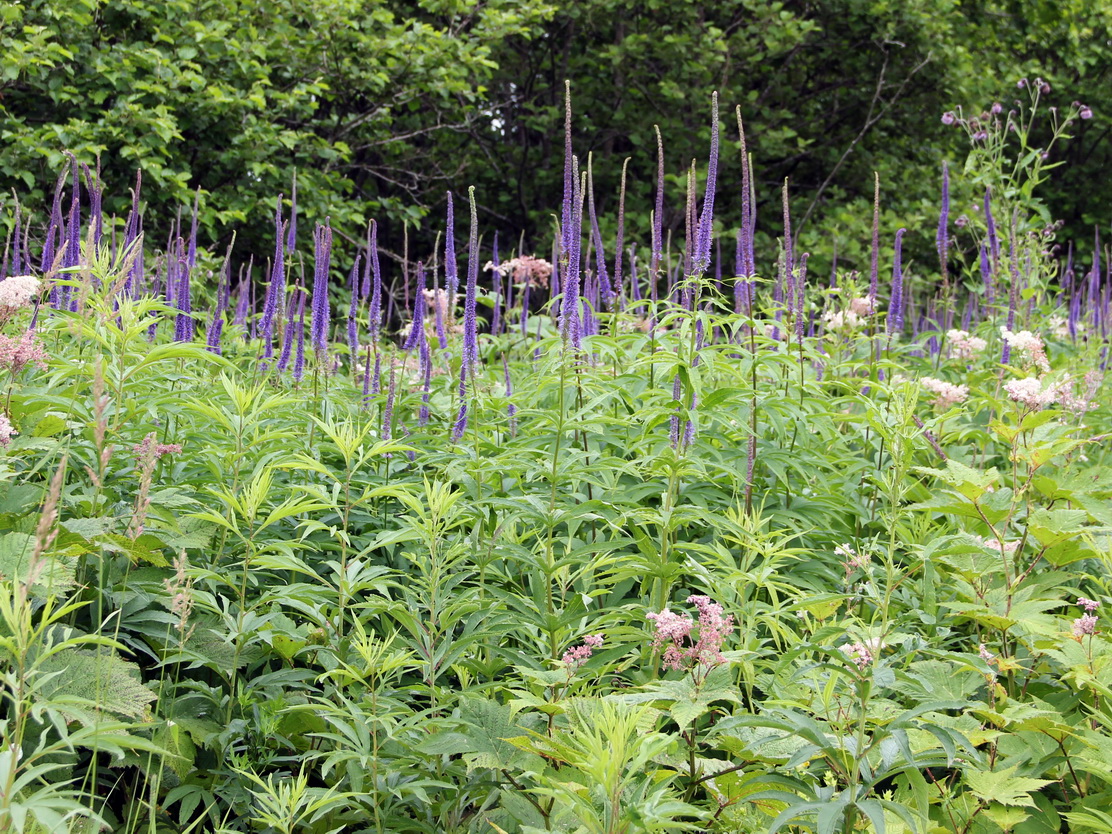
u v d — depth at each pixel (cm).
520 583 438
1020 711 304
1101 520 375
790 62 2317
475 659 361
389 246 2088
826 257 1845
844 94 2380
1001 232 891
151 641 365
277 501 429
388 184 2175
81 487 381
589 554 400
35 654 300
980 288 834
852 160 2309
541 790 247
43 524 221
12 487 347
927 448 530
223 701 350
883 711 304
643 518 379
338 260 1539
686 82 2072
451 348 639
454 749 303
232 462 394
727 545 457
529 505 393
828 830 245
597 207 2244
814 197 2270
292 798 292
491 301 686
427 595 363
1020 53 2728
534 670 327
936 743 310
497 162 2280
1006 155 2520
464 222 2292
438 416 546
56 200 505
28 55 1158
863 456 567
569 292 428
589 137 2248
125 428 419
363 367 628
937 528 447
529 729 309
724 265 1995
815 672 335
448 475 432
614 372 534
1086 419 612
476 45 1788
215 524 385
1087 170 2614
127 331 374
